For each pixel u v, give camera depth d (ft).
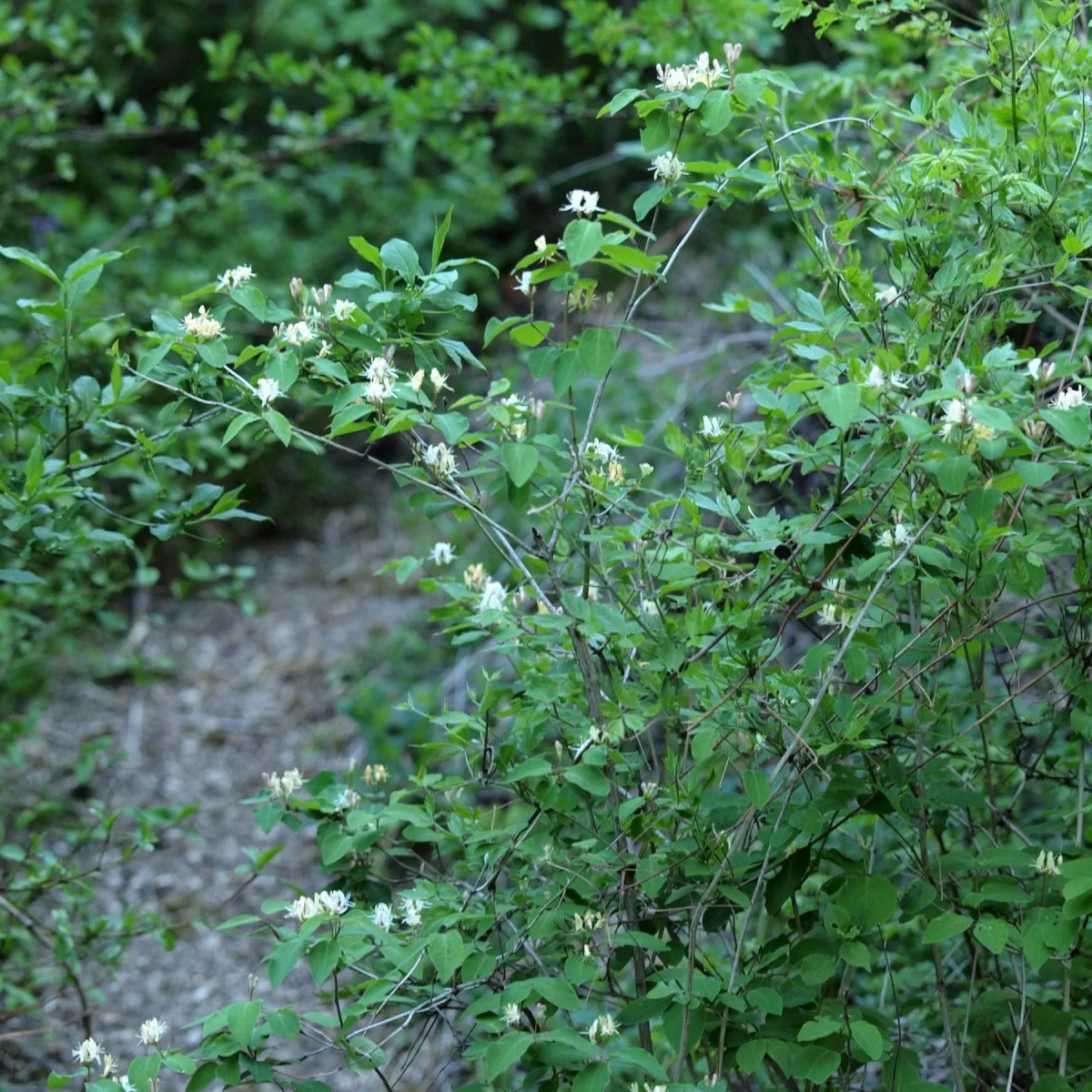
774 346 5.52
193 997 7.03
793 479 6.22
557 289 4.19
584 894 4.45
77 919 6.59
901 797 4.47
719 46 6.95
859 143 6.49
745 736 4.34
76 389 4.72
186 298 4.25
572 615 4.27
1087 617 4.53
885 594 4.64
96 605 7.01
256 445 6.39
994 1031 5.03
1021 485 4.33
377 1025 4.25
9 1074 6.28
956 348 4.44
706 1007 4.30
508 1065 3.90
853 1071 4.50
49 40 7.76
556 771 4.28
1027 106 4.78
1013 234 4.60
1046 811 5.00
